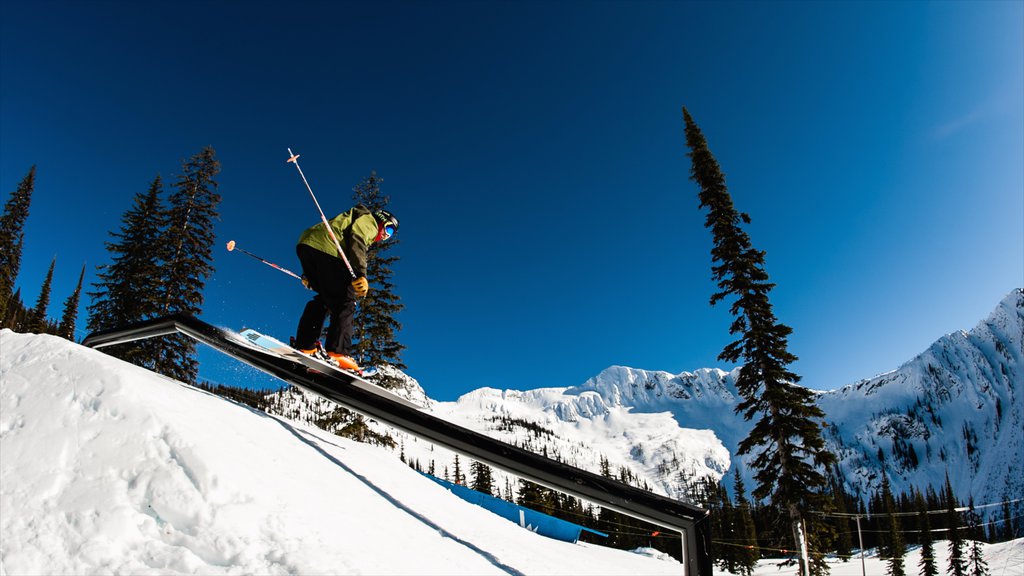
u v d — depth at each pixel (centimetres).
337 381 459
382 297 2250
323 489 350
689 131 2131
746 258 1902
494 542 443
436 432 418
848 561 6806
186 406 362
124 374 334
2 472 257
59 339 377
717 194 2016
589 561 631
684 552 376
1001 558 5266
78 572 225
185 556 243
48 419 289
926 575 4931
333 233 516
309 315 530
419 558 319
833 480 1727
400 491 474
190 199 2353
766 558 6456
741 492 6009
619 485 388
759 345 1834
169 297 2162
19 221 3366
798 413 1777
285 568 251
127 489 263
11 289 3316
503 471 400
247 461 321
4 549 225
